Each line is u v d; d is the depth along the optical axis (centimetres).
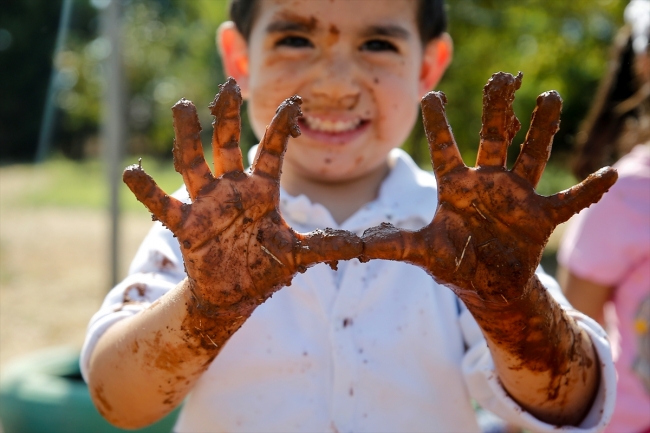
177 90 2577
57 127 2441
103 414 148
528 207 116
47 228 1114
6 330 600
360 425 146
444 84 914
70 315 648
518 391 136
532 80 1015
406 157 183
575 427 140
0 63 2008
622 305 210
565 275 223
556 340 129
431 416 151
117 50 507
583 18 968
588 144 271
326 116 162
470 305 123
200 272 115
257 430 147
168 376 129
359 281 155
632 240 206
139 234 1071
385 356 151
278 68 165
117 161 504
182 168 117
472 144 932
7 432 328
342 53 162
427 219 169
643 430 199
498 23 930
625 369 205
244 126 1077
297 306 155
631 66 261
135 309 150
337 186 174
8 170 1972
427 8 180
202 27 2042
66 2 670
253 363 150
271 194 116
